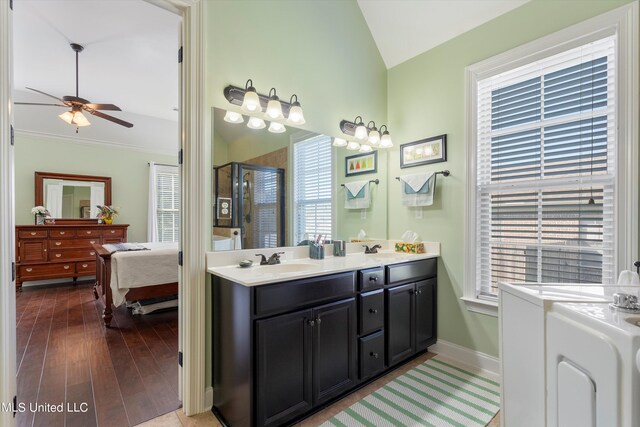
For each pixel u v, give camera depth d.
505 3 2.18
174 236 6.00
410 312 2.32
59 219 4.87
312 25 2.45
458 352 2.43
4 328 1.30
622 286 1.20
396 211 2.90
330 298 1.79
